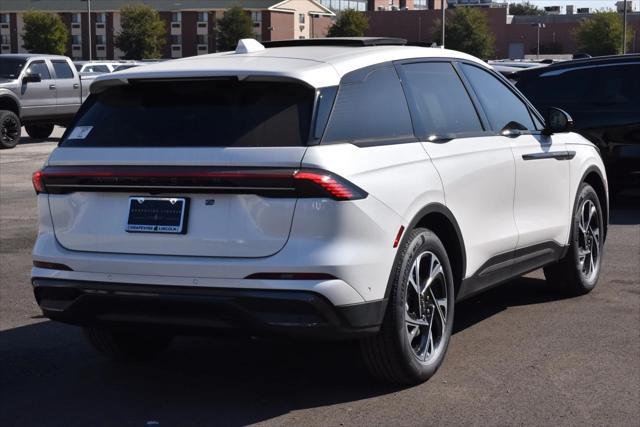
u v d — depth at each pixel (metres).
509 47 103.12
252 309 4.43
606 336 6.06
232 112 4.63
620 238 9.75
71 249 4.82
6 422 4.72
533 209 6.30
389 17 100.31
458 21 91.00
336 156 4.51
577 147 7.02
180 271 4.52
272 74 4.61
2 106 22.45
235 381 5.32
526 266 6.28
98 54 98.81
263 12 95.75
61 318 4.87
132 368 5.61
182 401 5.00
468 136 5.67
